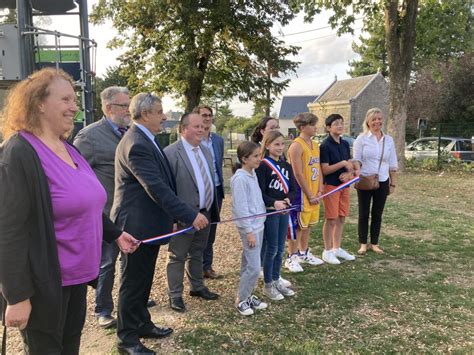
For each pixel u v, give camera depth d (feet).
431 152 54.29
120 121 11.95
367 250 18.33
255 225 11.78
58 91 6.36
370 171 17.10
